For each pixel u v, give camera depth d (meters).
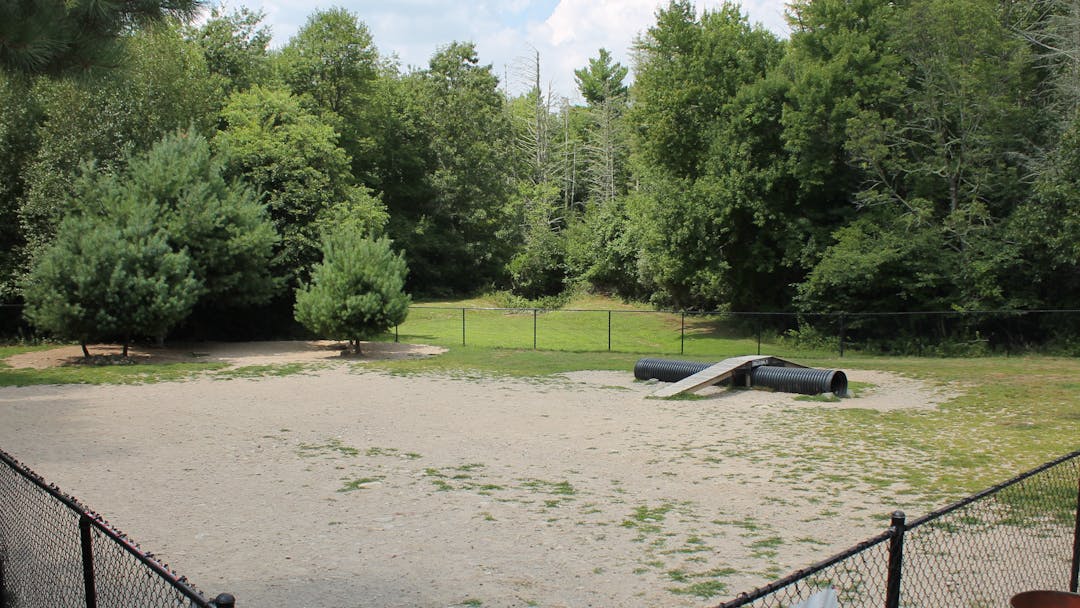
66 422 15.50
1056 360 27.98
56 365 25.09
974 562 7.35
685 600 6.43
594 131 81.50
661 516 9.09
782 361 22.41
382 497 9.91
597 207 68.38
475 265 67.06
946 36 33.09
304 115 42.09
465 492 10.20
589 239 60.81
